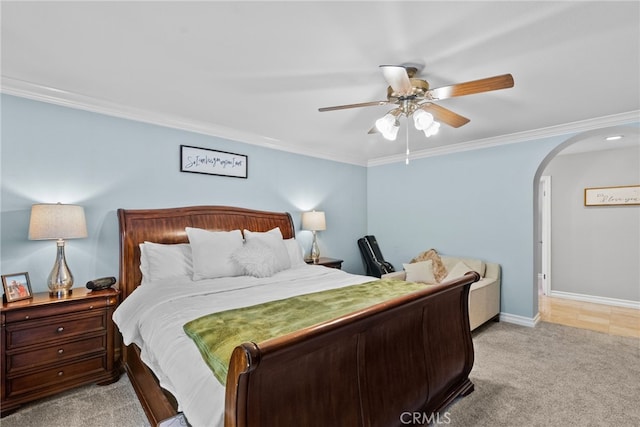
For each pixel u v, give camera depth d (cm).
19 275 224
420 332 186
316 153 448
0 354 197
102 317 238
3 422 193
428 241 455
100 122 274
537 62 199
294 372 120
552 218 507
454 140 399
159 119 303
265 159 392
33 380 209
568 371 255
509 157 379
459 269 379
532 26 162
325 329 121
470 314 318
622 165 448
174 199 316
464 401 213
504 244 384
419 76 217
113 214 280
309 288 243
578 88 239
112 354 241
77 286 261
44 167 248
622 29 165
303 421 122
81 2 145
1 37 174
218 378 121
